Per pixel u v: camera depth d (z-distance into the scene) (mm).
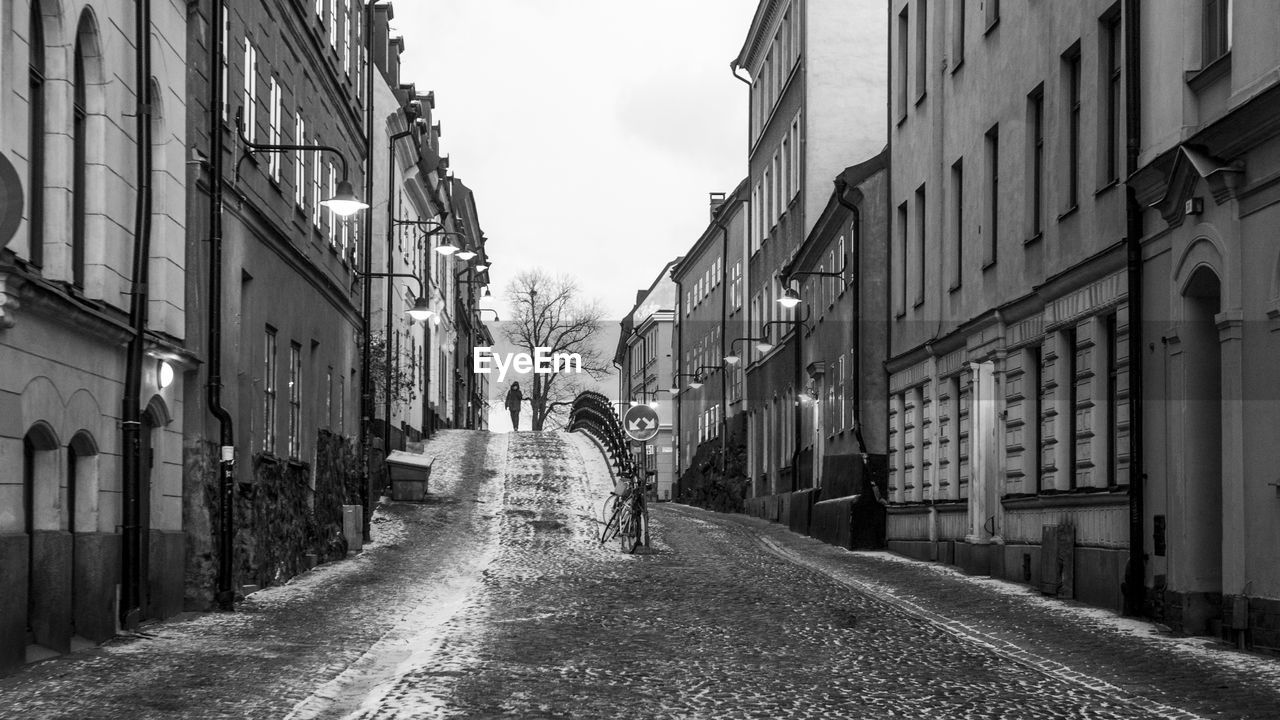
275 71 22031
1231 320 14430
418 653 13641
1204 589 15531
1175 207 15852
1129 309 17188
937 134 27828
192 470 17312
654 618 16844
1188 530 15594
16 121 12250
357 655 13281
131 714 9867
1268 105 13289
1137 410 17031
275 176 21953
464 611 17609
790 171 47719
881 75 44094
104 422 14344
